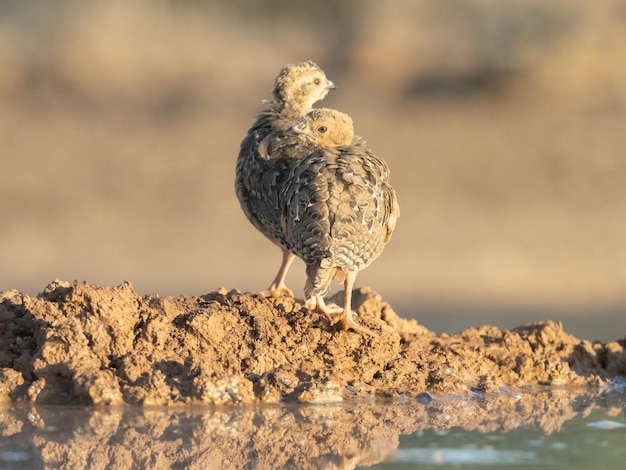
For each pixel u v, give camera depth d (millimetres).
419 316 21188
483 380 10078
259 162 10773
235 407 8859
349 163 9766
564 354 10984
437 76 38438
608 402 9664
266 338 9664
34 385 8844
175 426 8289
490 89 37125
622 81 36156
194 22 41281
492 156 32062
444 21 41906
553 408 9359
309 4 43812
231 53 40031
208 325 9461
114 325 9305
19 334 9484
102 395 8742
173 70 38469
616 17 39562
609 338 19094
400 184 30234
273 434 8203
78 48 38188
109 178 30672
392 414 8906
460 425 8648
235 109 36812
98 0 41062
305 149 10773
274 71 39625
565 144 32594
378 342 9938
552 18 39875
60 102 36375
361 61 39344
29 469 7309
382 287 24125
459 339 10984
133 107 36438
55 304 9539
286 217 9781
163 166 31625
